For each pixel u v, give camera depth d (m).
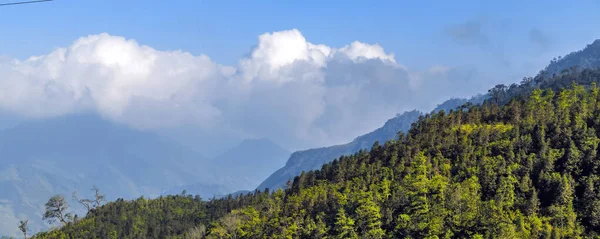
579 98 179.50
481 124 176.25
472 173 144.00
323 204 151.50
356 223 136.50
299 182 187.62
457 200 132.75
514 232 122.56
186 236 185.38
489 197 138.62
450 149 160.38
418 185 137.62
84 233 196.88
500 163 143.75
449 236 126.25
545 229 124.88
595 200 129.88
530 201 130.88
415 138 177.75
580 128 149.12
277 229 149.12
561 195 131.50
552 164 141.00
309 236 140.00
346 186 155.00
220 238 165.00
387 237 134.12
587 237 123.12
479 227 126.19
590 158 139.12
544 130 153.12
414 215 132.75
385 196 143.00
